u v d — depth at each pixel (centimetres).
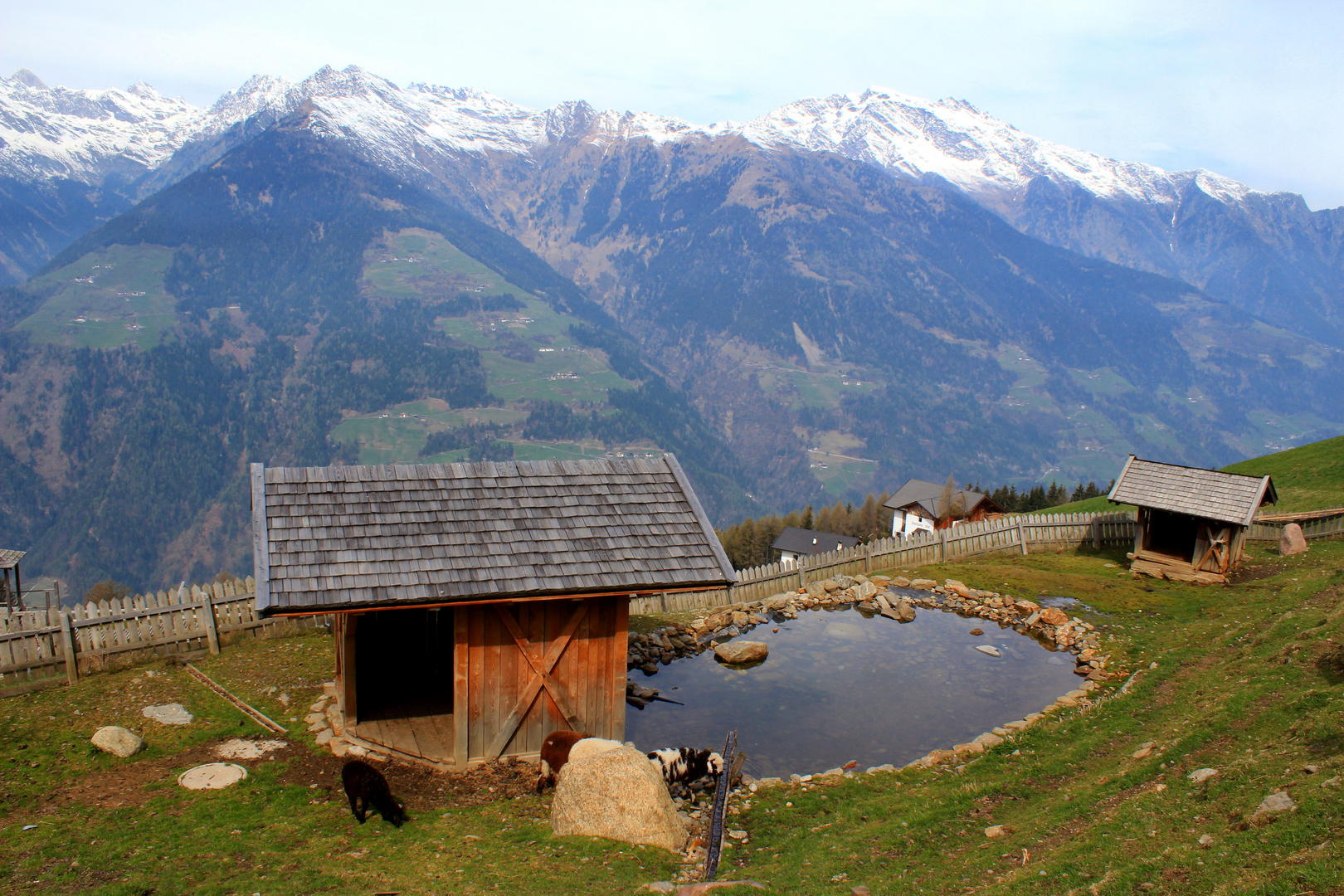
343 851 999
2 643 1463
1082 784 1093
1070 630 2091
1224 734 1091
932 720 1594
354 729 1390
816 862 974
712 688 1753
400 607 1221
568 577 1316
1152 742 1167
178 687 1527
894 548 2747
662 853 1021
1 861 930
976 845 968
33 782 1153
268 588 1173
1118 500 2725
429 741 1371
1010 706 1666
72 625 1541
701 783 1265
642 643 1975
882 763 1411
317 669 1664
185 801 1119
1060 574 2669
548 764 1240
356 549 1263
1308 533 2992
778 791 1259
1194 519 2753
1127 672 1720
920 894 840
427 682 1627
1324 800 762
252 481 1319
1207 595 2405
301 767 1262
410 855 991
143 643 1634
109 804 1101
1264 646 1448
